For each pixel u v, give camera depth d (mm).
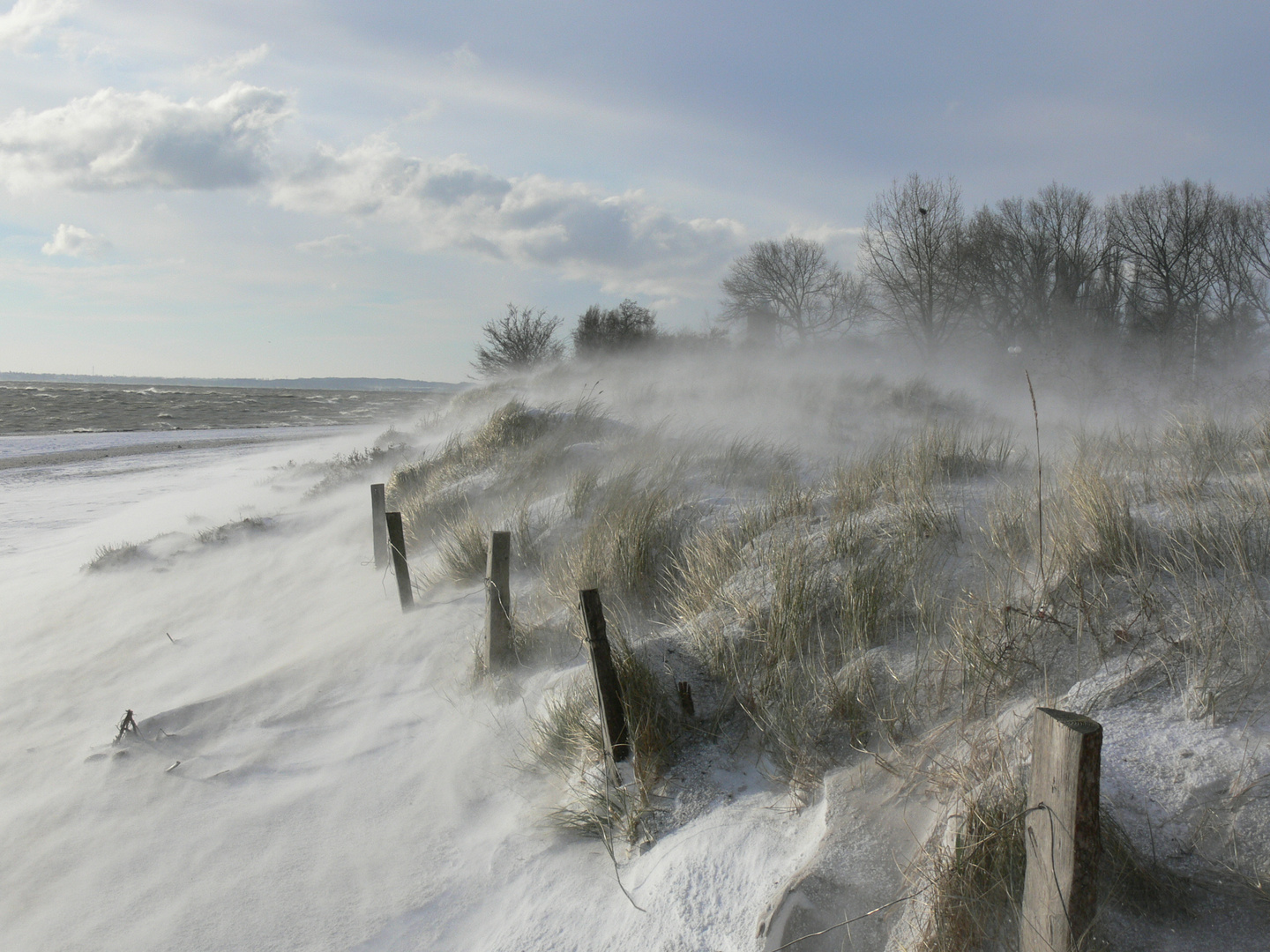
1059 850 2178
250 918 3689
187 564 10477
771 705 4137
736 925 3035
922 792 3240
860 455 9414
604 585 6273
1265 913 2420
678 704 4418
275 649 7473
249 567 10117
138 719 6152
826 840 3152
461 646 6430
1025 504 5113
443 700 5668
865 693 3965
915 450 7766
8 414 49562
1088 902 2166
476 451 12492
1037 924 2250
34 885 4117
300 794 4715
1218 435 6801
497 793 4457
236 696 6094
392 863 3988
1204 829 2631
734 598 5129
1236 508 4277
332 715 5727
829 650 4469
